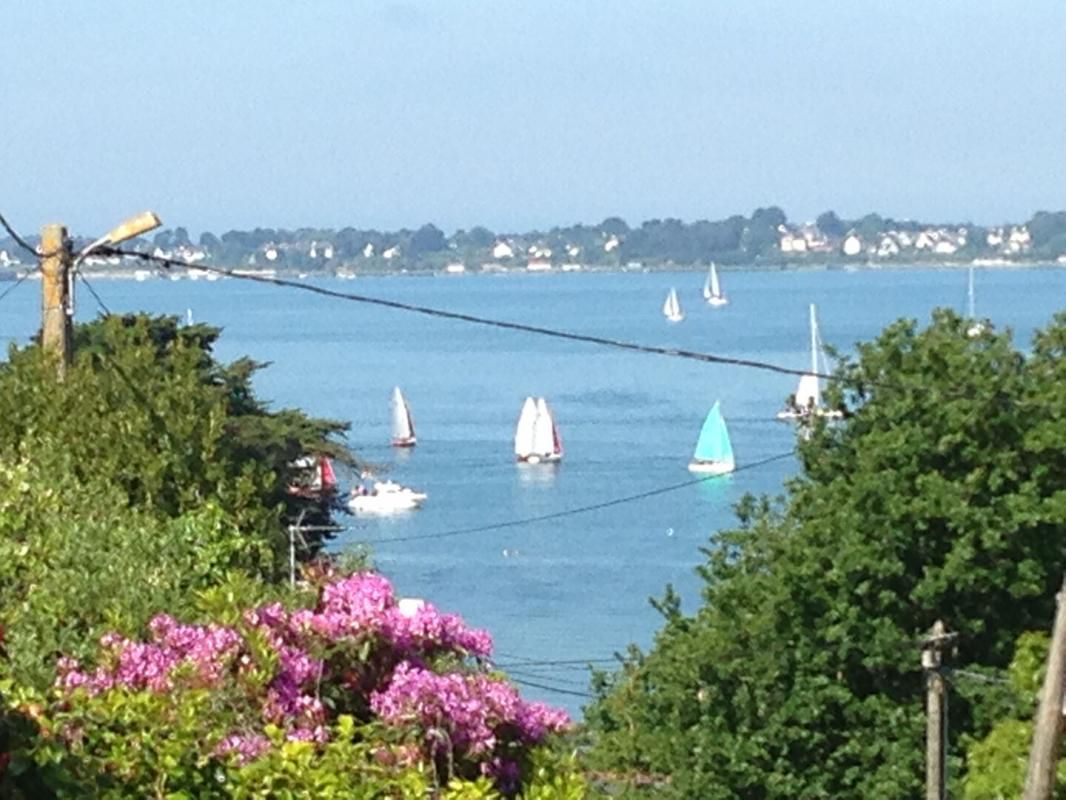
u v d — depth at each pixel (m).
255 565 12.23
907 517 24.41
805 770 24.31
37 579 10.28
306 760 8.36
